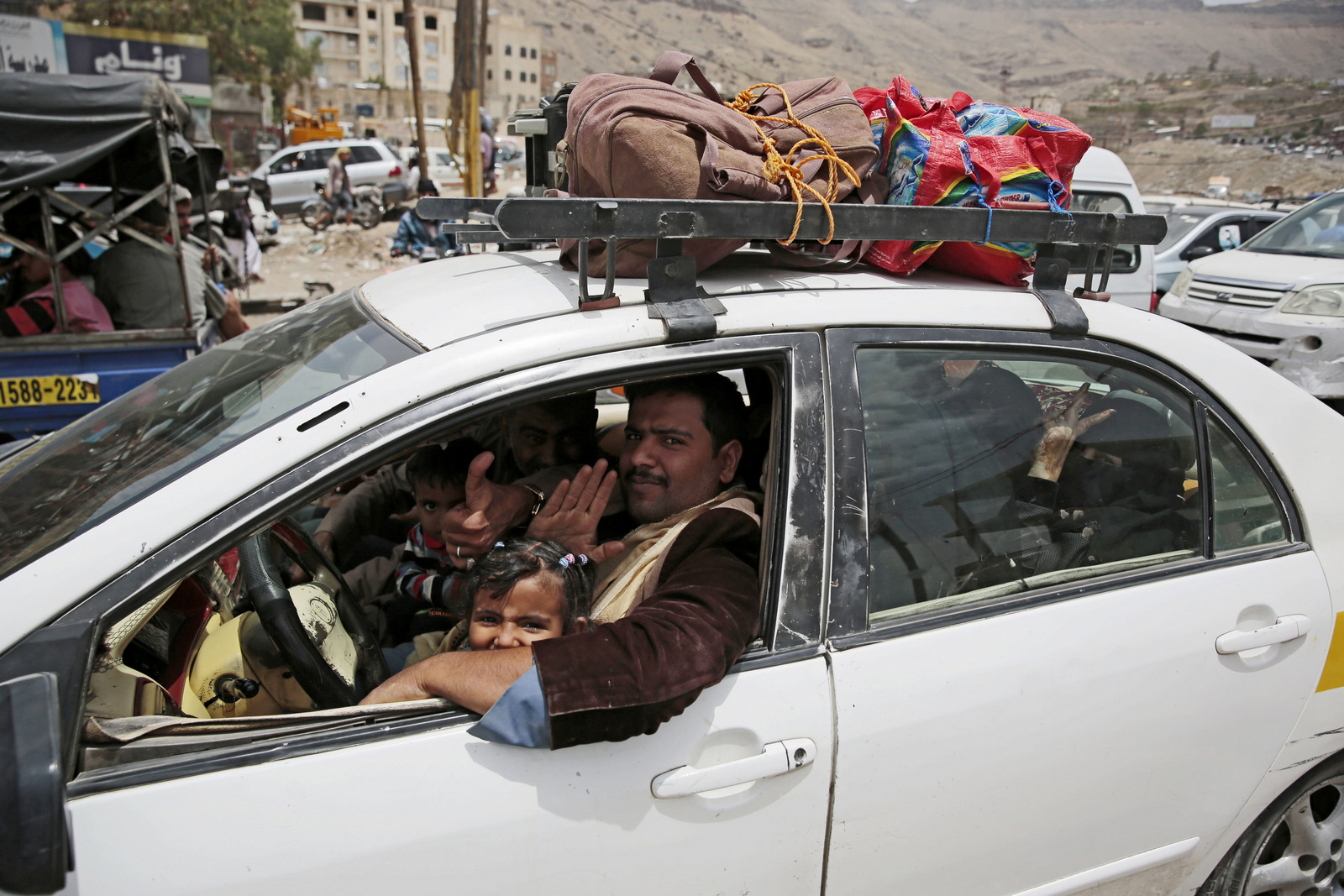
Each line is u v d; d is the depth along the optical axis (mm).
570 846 1279
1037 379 1708
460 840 1230
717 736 1350
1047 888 1646
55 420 4879
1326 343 6559
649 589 1583
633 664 1286
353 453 1275
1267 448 1803
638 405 1746
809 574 1438
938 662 1476
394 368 1357
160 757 1173
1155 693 1617
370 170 20125
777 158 1618
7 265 5863
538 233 1301
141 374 4988
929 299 1629
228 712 1583
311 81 75688
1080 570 1673
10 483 1581
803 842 1417
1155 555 1727
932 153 1756
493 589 1510
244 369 1701
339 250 16109
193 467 1327
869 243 1782
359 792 1206
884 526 1522
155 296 5379
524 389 1345
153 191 5090
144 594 1188
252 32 46156
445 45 89812
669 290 1462
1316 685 1788
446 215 1659
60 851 1007
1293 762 1823
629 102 1576
